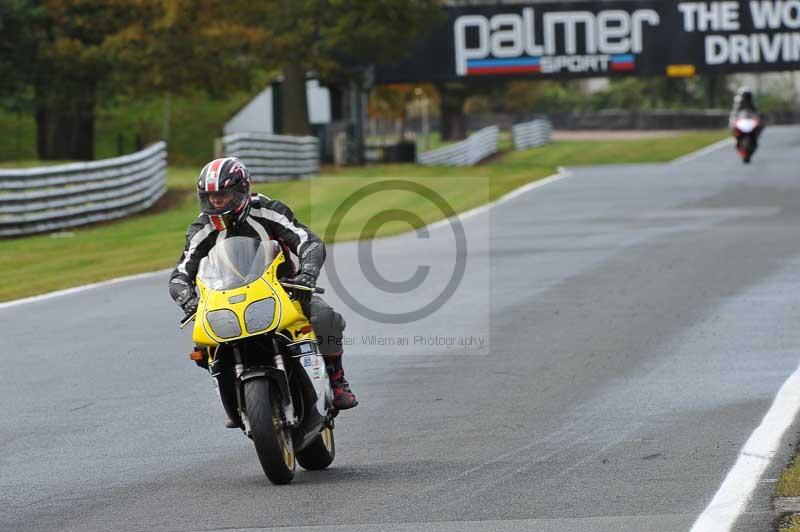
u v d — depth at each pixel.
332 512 24.56
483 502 24.98
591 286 57.47
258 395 26.08
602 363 40.28
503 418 33.16
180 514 24.83
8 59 157.00
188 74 163.88
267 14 175.62
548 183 135.12
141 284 64.94
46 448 31.42
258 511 24.83
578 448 29.47
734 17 192.50
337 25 173.75
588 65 194.75
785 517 23.02
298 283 26.58
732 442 29.33
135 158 109.12
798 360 39.47
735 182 124.38
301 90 184.50
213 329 25.92
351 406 29.12
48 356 44.78
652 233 80.00
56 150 165.12
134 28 156.75
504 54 194.75
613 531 22.58
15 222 91.62
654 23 193.75
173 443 31.50
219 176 26.14
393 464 28.69
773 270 60.81
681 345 42.88
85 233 95.00
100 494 26.73
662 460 27.92
